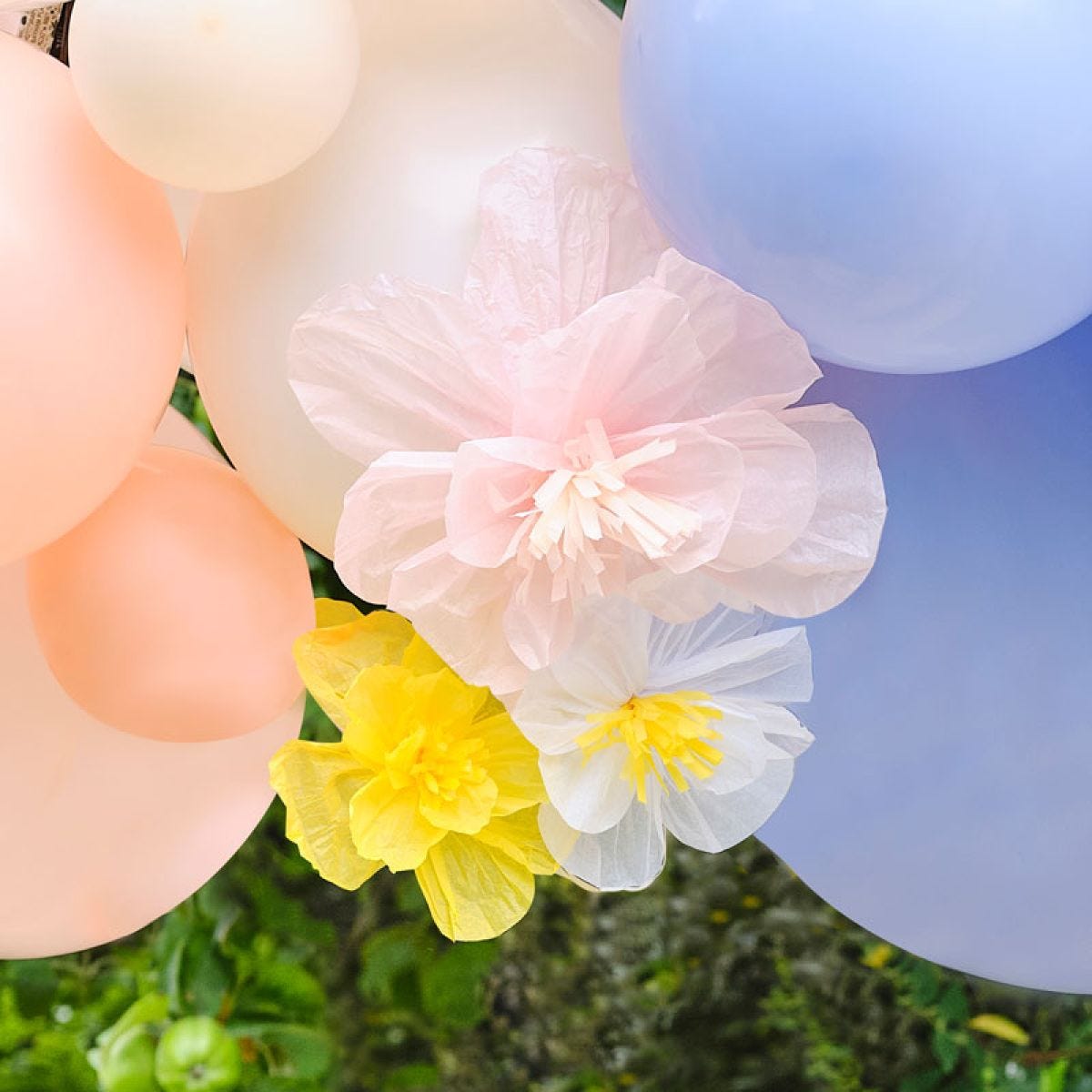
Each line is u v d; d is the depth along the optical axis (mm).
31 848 1246
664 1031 2668
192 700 1152
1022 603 1158
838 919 2602
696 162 1025
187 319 1141
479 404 1055
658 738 1088
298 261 1092
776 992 2641
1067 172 1002
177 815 1255
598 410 1050
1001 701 1172
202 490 1175
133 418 1099
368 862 1124
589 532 1023
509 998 2686
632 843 1115
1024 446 1151
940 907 1229
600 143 1098
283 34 1028
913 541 1157
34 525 1091
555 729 1083
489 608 1064
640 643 1086
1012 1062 2508
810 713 1185
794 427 1076
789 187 1008
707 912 2652
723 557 1066
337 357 1052
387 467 1041
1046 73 993
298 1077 2453
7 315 1043
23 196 1054
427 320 1043
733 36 1009
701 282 1032
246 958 2438
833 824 1215
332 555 1156
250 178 1060
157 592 1141
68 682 1165
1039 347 1154
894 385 1152
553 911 2680
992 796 1189
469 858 1126
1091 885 1208
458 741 1111
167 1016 2334
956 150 993
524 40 1105
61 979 2436
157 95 1024
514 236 1053
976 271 1016
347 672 1134
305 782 1126
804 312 1048
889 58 989
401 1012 2619
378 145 1090
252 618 1160
